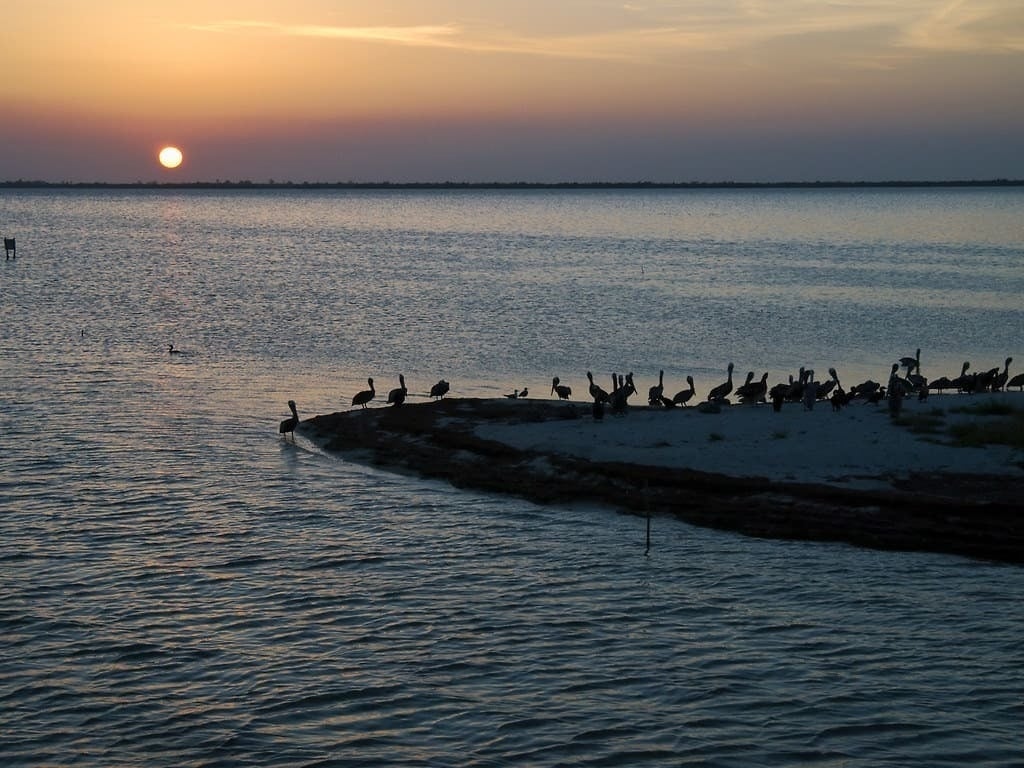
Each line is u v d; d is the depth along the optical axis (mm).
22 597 33000
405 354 79375
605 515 40719
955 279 128500
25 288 118562
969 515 37531
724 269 144625
